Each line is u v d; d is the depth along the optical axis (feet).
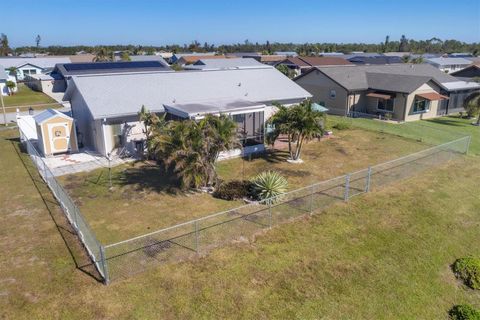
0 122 113.70
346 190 56.85
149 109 77.97
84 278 37.52
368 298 37.14
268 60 315.17
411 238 47.85
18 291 35.42
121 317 32.83
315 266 41.24
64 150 78.33
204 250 43.06
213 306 34.68
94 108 73.87
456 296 38.83
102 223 49.06
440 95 127.03
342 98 130.82
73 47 583.58
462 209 56.24
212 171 60.03
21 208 52.65
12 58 250.78
